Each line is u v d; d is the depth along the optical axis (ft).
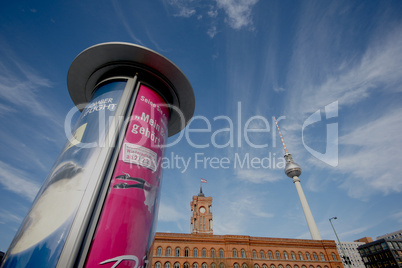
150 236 16.52
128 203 15.84
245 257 143.02
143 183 17.47
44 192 16.22
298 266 149.28
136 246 15.03
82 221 13.69
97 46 21.97
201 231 210.38
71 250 12.61
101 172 15.81
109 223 14.43
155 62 23.09
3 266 13.60
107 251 13.55
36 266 12.64
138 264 14.69
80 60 23.34
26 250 13.50
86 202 14.52
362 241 407.85
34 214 15.11
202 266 134.10
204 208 224.94
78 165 16.72
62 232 13.56
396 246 249.96
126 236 14.73
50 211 14.80
